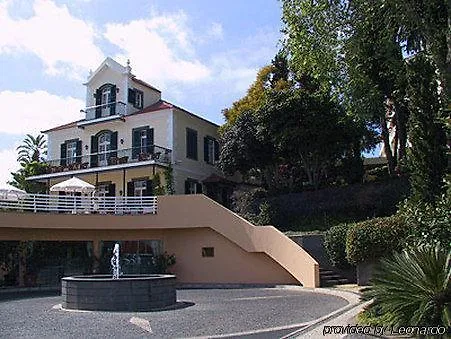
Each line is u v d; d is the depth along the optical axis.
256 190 30.53
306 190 27.84
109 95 35.16
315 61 18.50
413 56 16.73
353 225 19.06
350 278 20.53
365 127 28.17
